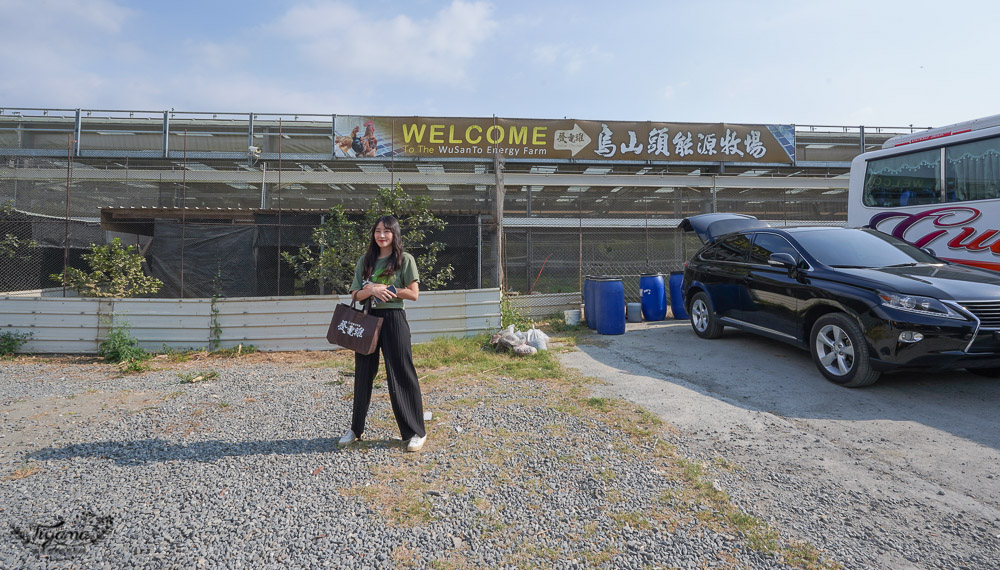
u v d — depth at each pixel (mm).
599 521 2463
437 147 13656
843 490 2789
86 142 13930
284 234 10828
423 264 9906
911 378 4984
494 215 9547
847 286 4824
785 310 5582
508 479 2914
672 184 14258
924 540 2314
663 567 2113
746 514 2520
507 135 13789
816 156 15617
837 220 16109
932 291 4352
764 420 3896
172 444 3541
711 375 5285
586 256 13375
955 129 6898
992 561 2154
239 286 10383
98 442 3592
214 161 13914
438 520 2479
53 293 10305
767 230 6375
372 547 2252
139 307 7316
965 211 6664
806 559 2160
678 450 3318
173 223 10266
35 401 4738
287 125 14328
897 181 7523
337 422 3980
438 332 7535
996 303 4223
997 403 4238
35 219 10828
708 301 7066
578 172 15648
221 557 2178
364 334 3258
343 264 9555
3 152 12531
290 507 2613
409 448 3322
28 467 3154
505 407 4250
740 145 14461
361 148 13484
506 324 8086
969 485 2857
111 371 6223
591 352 6625
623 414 4031
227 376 5781
